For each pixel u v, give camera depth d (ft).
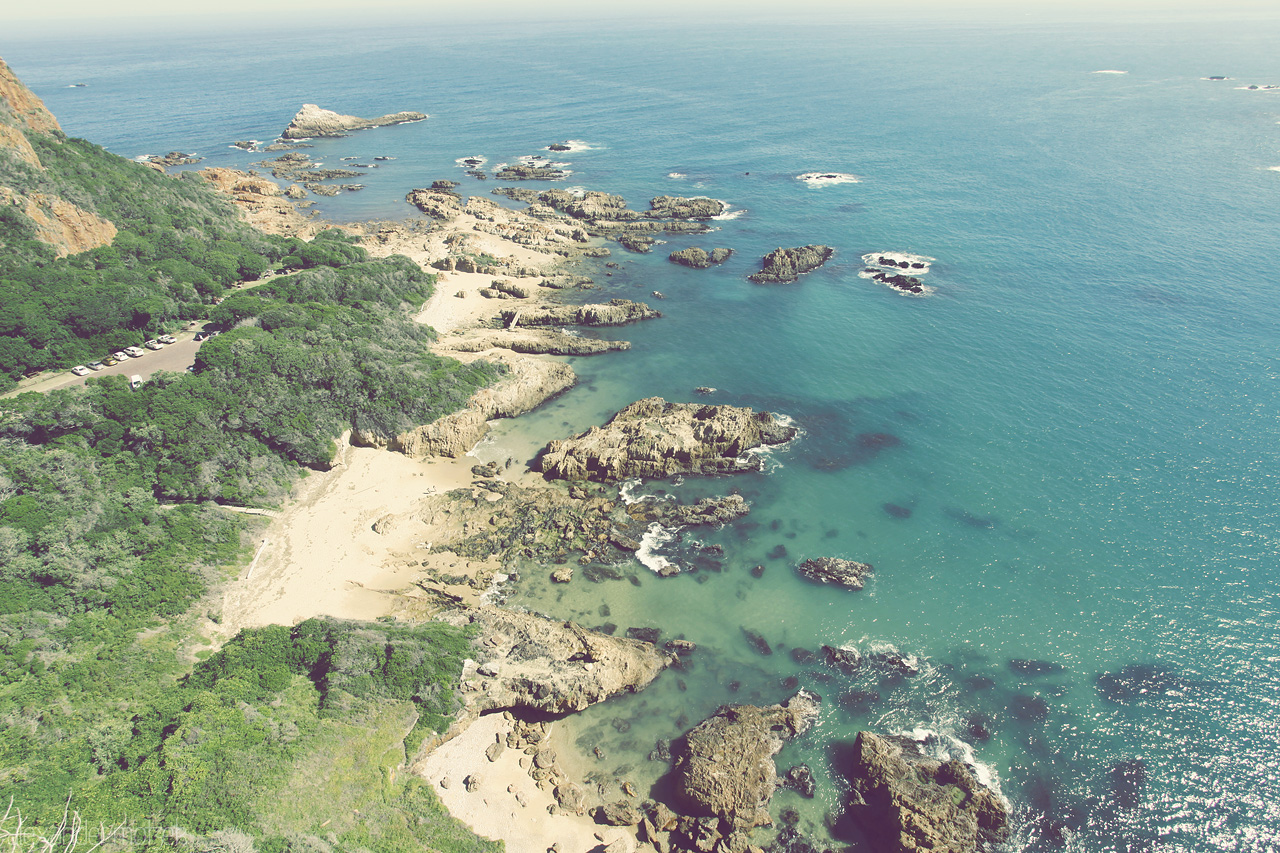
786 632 192.54
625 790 155.33
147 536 190.39
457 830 142.82
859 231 450.30
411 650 168.96
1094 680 173.58
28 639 155.43
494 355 318.04
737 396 293.64
